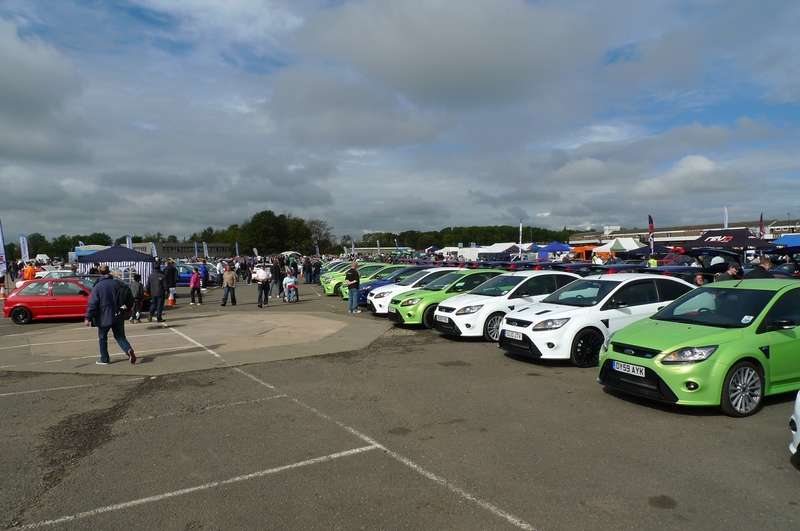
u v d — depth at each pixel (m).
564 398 6.56
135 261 22.84
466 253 52.75
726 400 5.56
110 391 7.33
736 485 4.02
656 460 4.52
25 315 15.92
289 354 9.86
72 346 11.16
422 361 9.06
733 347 5.66
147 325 14.52
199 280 21.23
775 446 4.82
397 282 16.92
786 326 5.73
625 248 32.69
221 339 11.73
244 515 3.66
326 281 24.98
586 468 4.38
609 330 8.46
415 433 5.34
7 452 4.99
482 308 10.84
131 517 3.66
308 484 4.16
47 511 3.77
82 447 5.10
